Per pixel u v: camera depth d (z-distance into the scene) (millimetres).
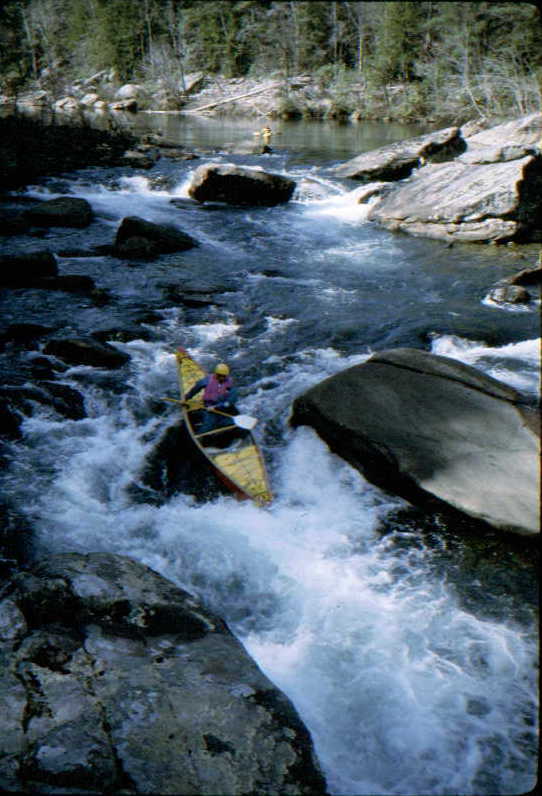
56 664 3977
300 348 9562
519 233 14883
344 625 4902
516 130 21188
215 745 3555
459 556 5590
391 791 3689
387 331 10070
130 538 5852
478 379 7262
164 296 11367
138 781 3277
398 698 4270
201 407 7453
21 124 27141
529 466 6105
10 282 11398
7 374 8312
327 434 7137
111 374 8648
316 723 4105
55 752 3354
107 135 27656
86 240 14312
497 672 4445
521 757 3854
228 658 4262
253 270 12930
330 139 29484
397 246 14875
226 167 17891
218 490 6641
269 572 5484
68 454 7008
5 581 5164
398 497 6430
